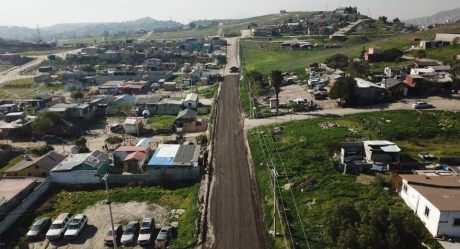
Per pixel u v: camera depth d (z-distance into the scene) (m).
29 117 91.38
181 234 43.66
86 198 53.56
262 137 72.44
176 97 111.69
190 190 54.19
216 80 137.62
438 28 179.62
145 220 45.12
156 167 58.03
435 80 89.94
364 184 50.25
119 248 41.78
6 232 45.91
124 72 150.38
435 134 66.25
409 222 29.31
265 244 40.19
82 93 117.75
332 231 31.67
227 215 46.50
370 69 112.62
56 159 63.38
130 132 82.00
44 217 48.50
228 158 64.88
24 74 177.12
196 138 74.88
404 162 55.09
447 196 40.25
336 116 80.44
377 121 73.88
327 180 52.16
